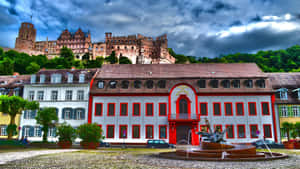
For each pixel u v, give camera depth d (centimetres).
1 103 3162
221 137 1836
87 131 2827
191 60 17338
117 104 3844
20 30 18050
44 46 16650
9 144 3034
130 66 4462
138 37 15662
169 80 3916
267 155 1864
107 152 2302
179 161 1520
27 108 3325
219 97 3759
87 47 15638
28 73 9469
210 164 1370
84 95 3934
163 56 14962
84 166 1305
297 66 12475
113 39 15575
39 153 2112
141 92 3816
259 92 3688
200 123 3691
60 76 4112
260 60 13988
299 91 3756
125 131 3741
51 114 3312
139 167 1266
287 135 3531
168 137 3672
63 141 2891
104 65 4556
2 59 10925
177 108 3762
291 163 1410
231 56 17162
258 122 3644
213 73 4050
